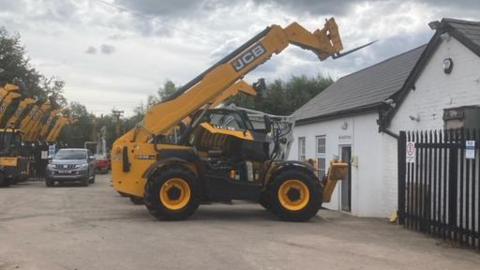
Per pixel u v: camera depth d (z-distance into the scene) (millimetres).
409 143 12711
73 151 30672
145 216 14438
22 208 16406
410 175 12641
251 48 14969
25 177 31297
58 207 16781
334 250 9742
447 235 10945
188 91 14664
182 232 11664
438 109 13102
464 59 12102
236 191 14227
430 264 8695
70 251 9492
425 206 11828
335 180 14984
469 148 10164
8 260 8781
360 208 16891
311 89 40500
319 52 15469
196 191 13734
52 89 61188
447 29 12562
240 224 13156
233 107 15203
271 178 14195
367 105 16109
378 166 15938
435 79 13250
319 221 14211
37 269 8172
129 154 14211
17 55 49031
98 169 49469
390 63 21297
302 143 23391
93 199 19750
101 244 10156
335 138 19250
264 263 8617
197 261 8734
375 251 9688
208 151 14570
